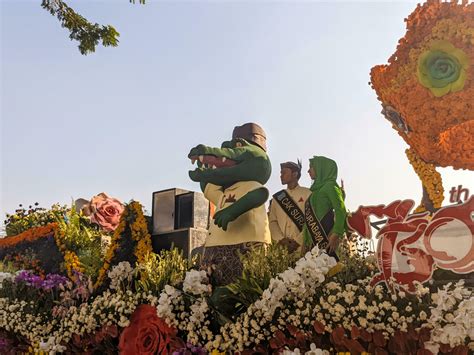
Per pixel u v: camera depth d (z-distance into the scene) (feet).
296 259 16.88
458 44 18.63
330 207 17.21
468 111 18.42
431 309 12.23
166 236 24.03
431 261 13.42
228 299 16.40
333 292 14.03
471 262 12.96
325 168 17.63
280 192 20.45
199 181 20.49
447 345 11.76
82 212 30.27
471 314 11.71
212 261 19.70
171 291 17.25
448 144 18.42
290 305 14.62
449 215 13.44
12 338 22.68
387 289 13.71
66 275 26.20
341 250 15.92
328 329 13.33
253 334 14.85
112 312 18.89
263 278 15.87
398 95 19.65
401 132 20.15
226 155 19.92
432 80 18.83
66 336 19.94
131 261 23.12
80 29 29.94
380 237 14.30
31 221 34.30
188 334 16.63
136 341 17.74
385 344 12.50
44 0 29.45
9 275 25.32
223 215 19.19
